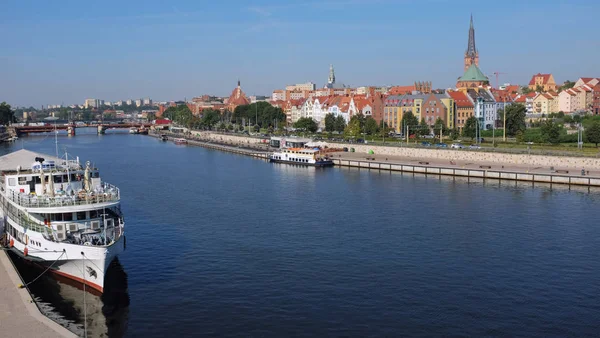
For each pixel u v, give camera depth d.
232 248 90.62
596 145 194.62
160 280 75.69
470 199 131.00
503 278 76.19
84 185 84.62
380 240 94.88
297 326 61.41
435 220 108.94
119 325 61.81
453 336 59.19
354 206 123.88
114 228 76.06
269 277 76.75
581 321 62.88
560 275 77.38
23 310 59.16
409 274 77.75
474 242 93.31
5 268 71.56
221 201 131.12
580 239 94.62
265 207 123.56
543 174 157.12
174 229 103.12
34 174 81.88
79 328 60.91
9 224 83.00
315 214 115.62
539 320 63.12
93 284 69.56
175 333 60.00
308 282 74.75
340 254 87.06
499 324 62.03
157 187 152.75
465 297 69.56
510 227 102.81
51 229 72.81
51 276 74.62
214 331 60.38
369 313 64.75
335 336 59.06
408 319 63.19
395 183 159.50
